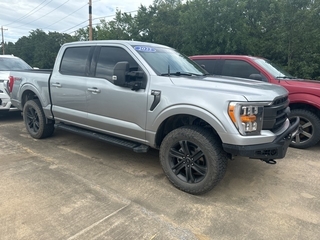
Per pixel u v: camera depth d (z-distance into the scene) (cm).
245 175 396
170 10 2844
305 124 515
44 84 498
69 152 476
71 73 457
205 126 334
